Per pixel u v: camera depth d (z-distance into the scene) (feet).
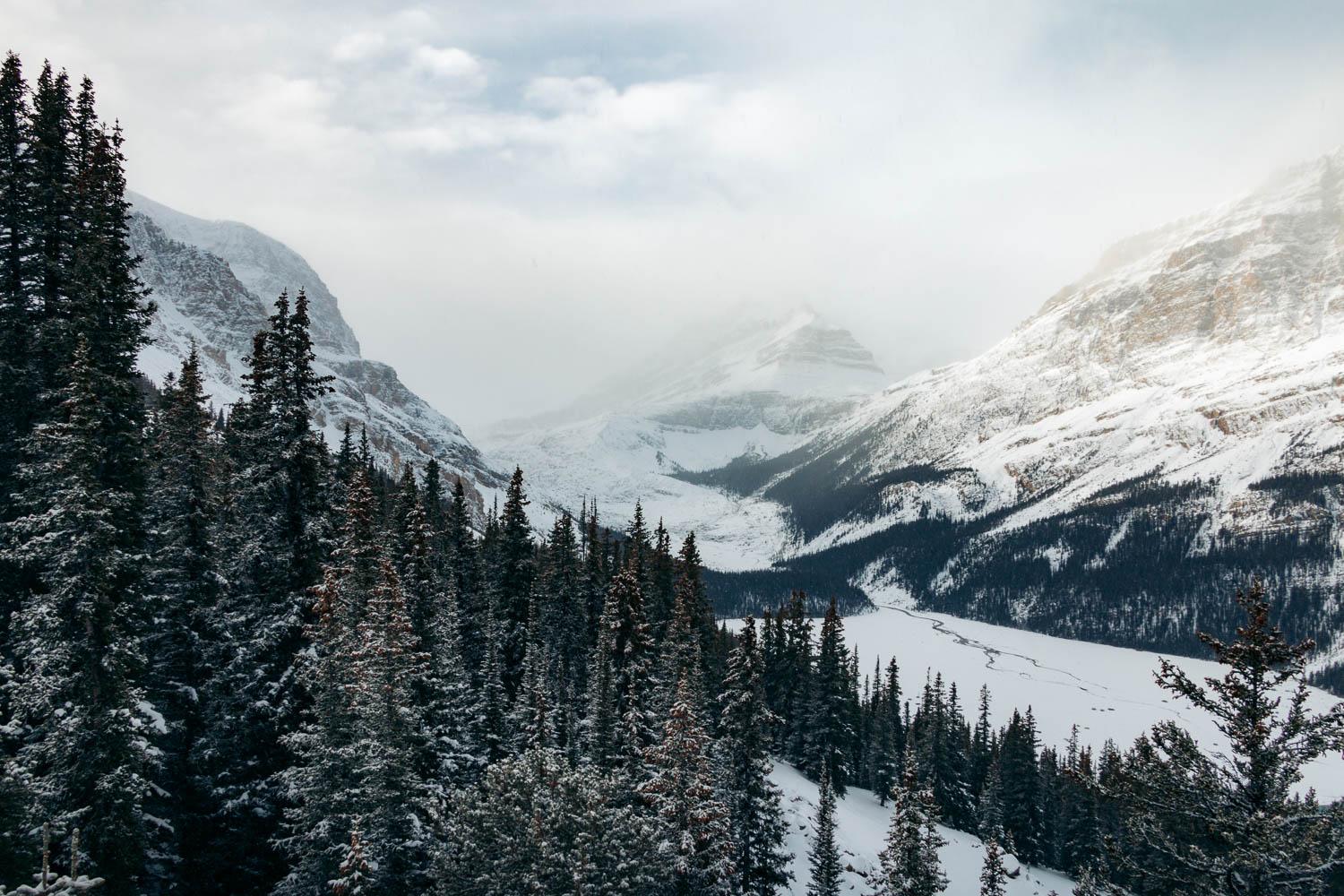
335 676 95.45
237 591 106.32
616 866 88.58
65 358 88.53
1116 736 473.26
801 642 303.07
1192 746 67.62
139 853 77.87
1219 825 63.21
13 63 95.86
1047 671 638.53
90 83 100.27
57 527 74.74
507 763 99.25
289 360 107.04
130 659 78.33
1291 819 59.36
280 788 95.66
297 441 105.70
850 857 189.67
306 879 89.35
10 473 89.97
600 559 239.91
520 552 191.52
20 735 71.56
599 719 138.72
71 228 98.22
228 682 99.09
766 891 132.87
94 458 76.07
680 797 106.83
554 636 192.03
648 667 164.76
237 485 105.40
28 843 65.31
